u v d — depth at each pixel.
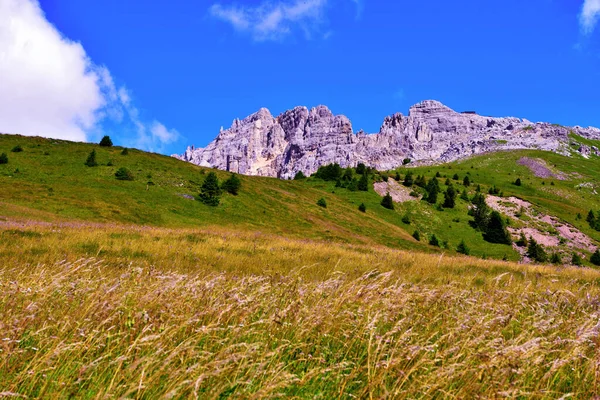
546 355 4.49
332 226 65.31
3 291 5.14
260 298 5.65
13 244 16.44
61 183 54.56
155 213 51.38
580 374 4.21
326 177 112.25
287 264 15.48
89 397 3.18
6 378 3.28
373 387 3.49
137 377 3.25
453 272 15.71
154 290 5.14
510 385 3.57
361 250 24.50
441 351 4.41
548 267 21.03
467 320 4.80
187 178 69.75
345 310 4.84
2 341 3.45
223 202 62.31
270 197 71.88
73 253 15.13
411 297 5.73
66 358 3.66
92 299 4.90
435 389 3.51
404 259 19.22
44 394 3.18
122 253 16.06
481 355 3.81
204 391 3.40
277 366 3.63
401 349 3.96
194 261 15.27
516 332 5.43
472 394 3.50
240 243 22.19
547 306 6.91
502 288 8.80
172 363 3.66
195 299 5.20
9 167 57.25
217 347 4.23
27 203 44.34
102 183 57.44
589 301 7.52
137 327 4.18
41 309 4.48
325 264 15.50
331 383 3.83
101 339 3.87
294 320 4.80
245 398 3.15
